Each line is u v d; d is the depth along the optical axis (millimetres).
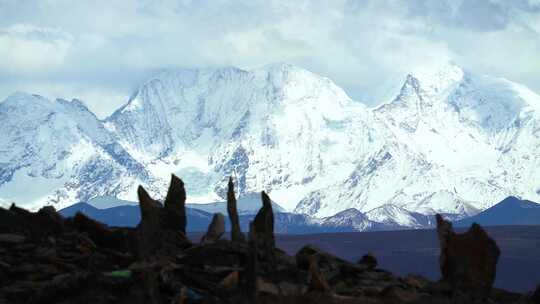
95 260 53000
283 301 48688
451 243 53656
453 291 52656
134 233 57188
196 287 49781
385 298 51406
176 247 55344
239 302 48281
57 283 48312
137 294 47344
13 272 51438
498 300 54156
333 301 49062
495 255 53000
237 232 57062
